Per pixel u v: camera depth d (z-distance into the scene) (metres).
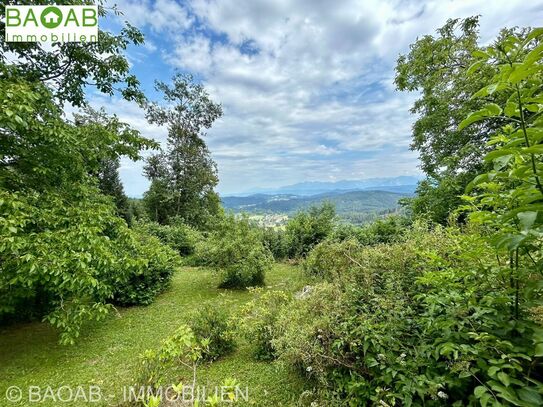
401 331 2.08
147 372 2.62
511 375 1.30
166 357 2.66
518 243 1.05
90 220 4.52
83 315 4.21
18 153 4.52
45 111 4.55
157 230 13.38
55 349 4.41
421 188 9.78
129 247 5.61
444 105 8.73
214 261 8.14
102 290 4.65
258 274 8.16
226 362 3.68
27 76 5.03
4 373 3.72
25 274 3.60
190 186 21.84
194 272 10.16
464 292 1.80
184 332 2.82
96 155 5.64
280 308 3.93
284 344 2.98
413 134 10.82
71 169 5.18
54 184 5.12
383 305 2.23
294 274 8.66
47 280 3.67
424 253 2.17
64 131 4.41
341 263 3.63
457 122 8.77
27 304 5.35
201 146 22.97
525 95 1.15
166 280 7.50
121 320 5.61
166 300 6.93
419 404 1.74
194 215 21.36
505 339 1.48
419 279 2.00
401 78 9.57
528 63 0.99
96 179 6.32
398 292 2.39
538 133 1.04
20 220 3.52
